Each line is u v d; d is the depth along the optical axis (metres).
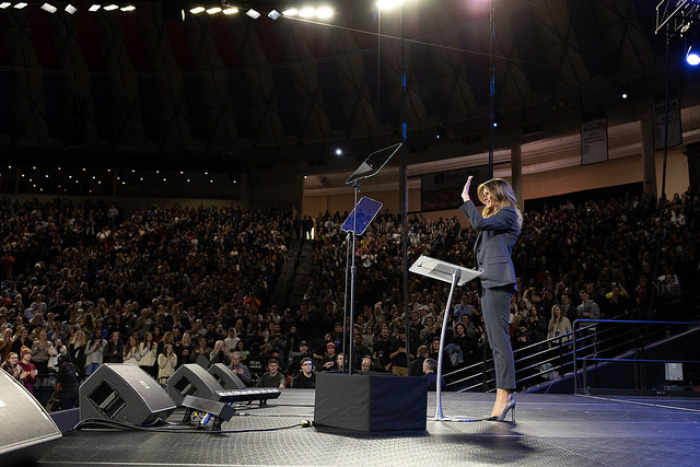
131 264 20.19
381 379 2.79
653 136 18.94
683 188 20.55
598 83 20.50
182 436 2.56
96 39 25.67
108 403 2.86
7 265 19.56
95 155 27.22
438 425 3.07
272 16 13.30
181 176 27.62
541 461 2.04
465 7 22.08
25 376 9.46
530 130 22.30
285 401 5.09
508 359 3.32
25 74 26.44
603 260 14.28
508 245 3.41
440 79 24.12
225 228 23.08
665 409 4.46
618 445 2.41
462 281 3.56
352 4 23.31
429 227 21.91
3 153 26.89
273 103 27.03
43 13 24.69
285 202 27.25
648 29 18.58
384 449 2.24
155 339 12.37
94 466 1.83
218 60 26.14
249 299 16.62
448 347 10.57
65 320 14.61
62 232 23.06
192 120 27.48
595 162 20.25
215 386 4.17
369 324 13.28
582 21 19.86
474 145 23.69
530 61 21.83
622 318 11.06
